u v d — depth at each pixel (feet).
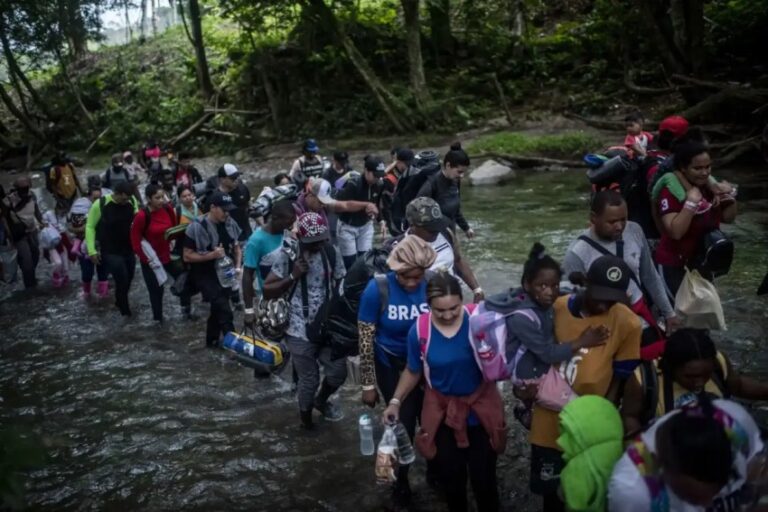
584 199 44.93
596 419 10.49
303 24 83.20
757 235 33.04
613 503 9.86
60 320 29.43
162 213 27.68
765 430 10.43
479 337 12.63
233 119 84.89
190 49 100.94
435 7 85.66
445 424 13.55
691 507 9.46
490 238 36.63
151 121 92.43
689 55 66.49
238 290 28.89
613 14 78.18
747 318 23.50
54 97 101.35
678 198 16.24
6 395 22.53
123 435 19.52
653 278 15.17
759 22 71.10
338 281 18.29
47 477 17.54
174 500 16.35
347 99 83.51
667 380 11.55
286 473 17.19
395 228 24.30
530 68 83.71
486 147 60.18
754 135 54.24
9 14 83.51
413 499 15.67
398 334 14.97
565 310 12.69
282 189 26.25
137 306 30.99
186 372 23.54
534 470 13.05
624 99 73.56
